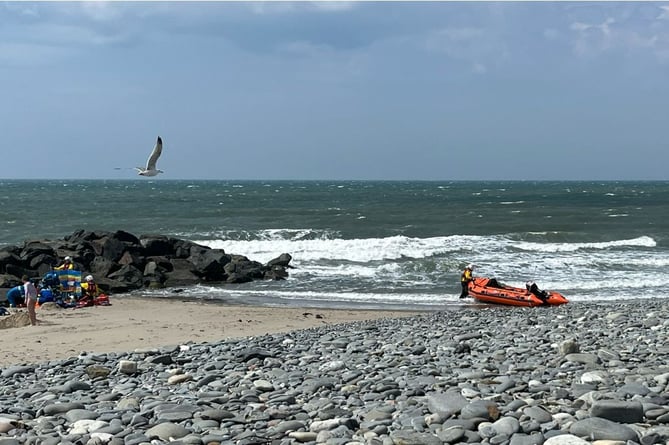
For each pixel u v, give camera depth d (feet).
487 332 47.83
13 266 101.04
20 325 64.18
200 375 35.27
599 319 53.98
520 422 21.26
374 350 41.75
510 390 26.37
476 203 296.10
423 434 20.74
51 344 53.93
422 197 370.73
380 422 22.67
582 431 19.80
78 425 24.36
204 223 188.24
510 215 209.46
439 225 178.81
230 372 35.47
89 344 54.08
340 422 22.72
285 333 55.01
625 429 19.69
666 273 105.70
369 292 94.27
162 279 104.73
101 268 106.63
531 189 565.53
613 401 21.33
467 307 82.07
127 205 273.13
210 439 21.84
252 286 101.30
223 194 403.54
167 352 44.27
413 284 100.32
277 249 130.00
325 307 82.28
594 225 173.78
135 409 26.96
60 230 175.11
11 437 23.65
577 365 31.48
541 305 80.94
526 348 38.65
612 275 104.73
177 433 22.74
